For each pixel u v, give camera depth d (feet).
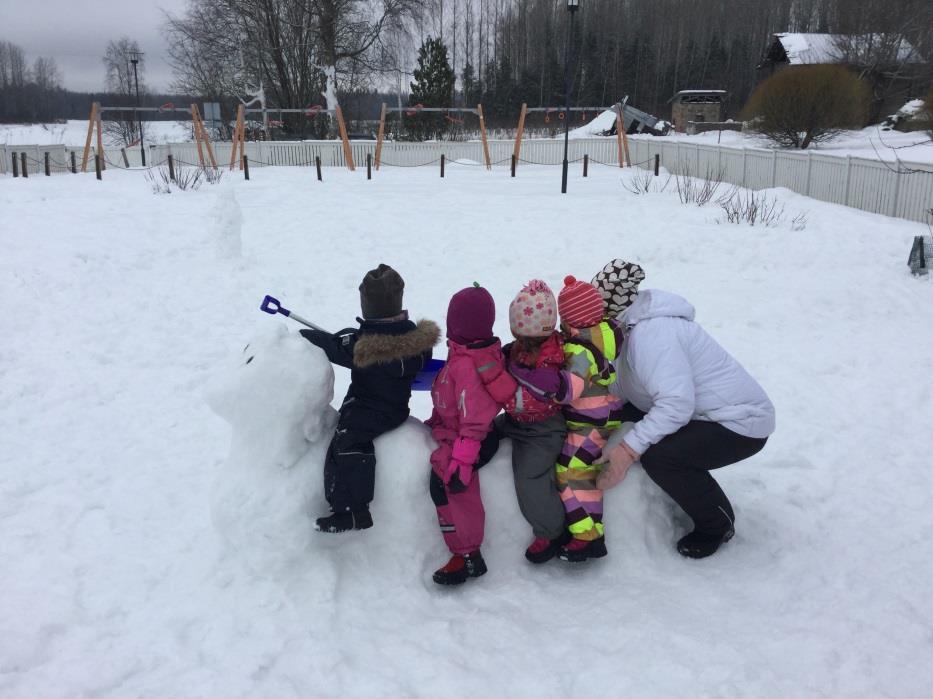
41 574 11.53
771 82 94.53
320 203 50.78
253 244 37.50
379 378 10.38
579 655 9.64
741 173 64.23
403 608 10.49
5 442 16.56
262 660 9.48
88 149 83.05
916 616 10.37
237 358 10.23
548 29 223.10
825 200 52.60
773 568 11.53
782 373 20.63
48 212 44.78
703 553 11.63
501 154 95.61
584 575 11.29
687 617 10.33
